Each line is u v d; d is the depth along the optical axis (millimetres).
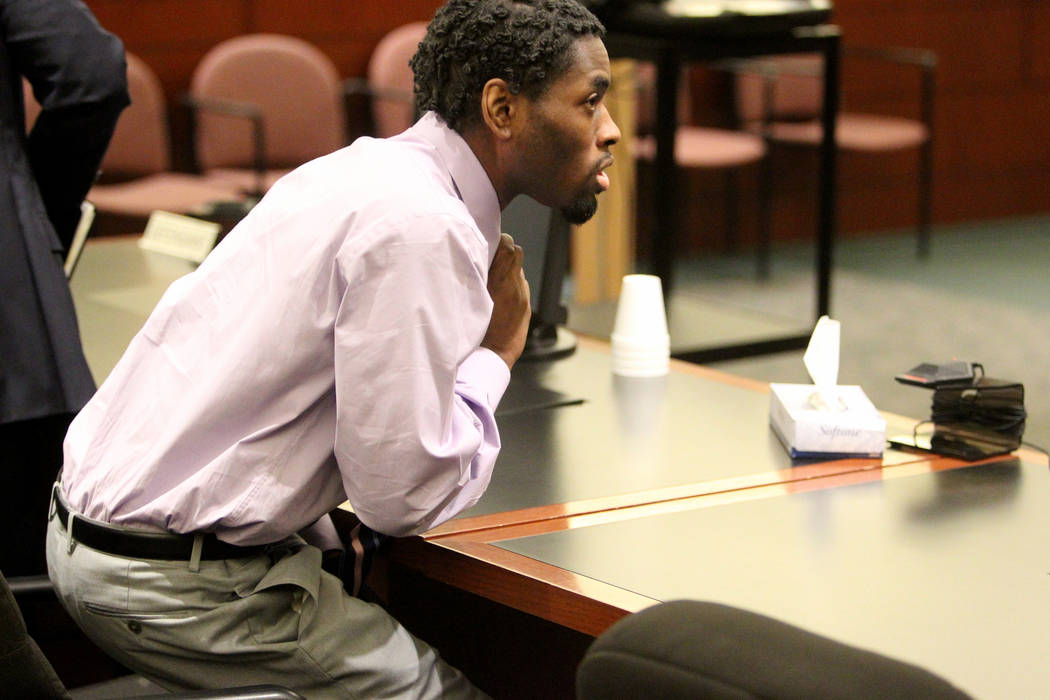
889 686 832
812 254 7719
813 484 2006
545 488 1992
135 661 1729
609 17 4059
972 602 1568
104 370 2615
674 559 1713
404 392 1566
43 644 2957
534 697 2240
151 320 1769
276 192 1756
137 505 1686
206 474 1635
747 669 875
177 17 6020
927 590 1603
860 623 1513
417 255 1574
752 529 1816
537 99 1690
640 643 931
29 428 2859
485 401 1730
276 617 1694
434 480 1613
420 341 1570
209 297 1720
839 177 8172
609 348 2893
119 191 5309
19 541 2934
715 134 6711
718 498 1945
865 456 2137
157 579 1669
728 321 4496
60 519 1789
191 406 1657
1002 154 8703
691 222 7559
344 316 1583
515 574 1682
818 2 4297
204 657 1682
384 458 1587
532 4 1685
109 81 2684
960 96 8438
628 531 1817
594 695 954
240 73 5754
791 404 2262
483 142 1742
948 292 6816
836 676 848
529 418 2354
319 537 1863
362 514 1646
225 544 1678
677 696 895
